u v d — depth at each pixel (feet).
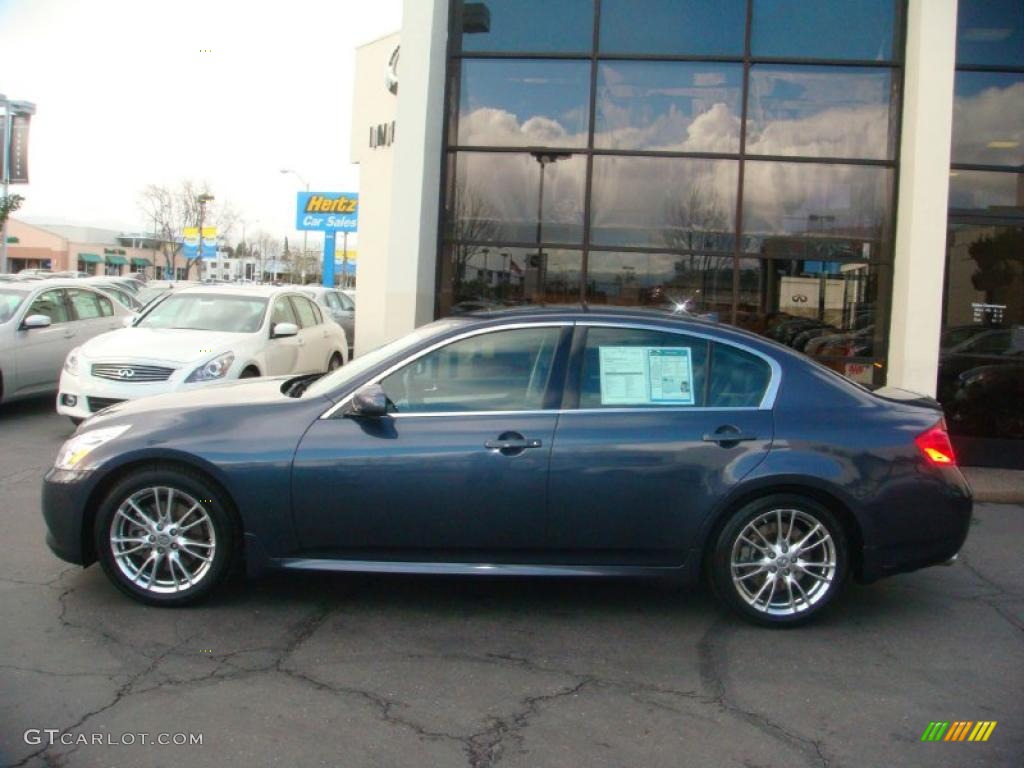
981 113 30.63
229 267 239.30
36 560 18.06
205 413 15.79
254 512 15.20
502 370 15.89
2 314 35.58
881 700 13.10
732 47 32.24
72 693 12.51
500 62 33.09
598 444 15.23
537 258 33.12
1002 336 30.42
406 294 31.89
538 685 13.25
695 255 32.63
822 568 15.60
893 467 15.40
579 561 15.55
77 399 29.35
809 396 15.83
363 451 15.17
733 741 11.76
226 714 12.06
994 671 14.28
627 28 32.55
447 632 15.15
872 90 32.01
